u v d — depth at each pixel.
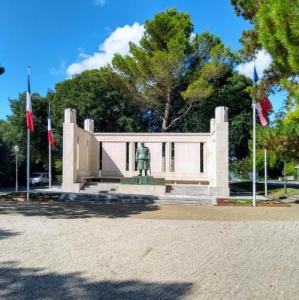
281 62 6.02
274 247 8.67
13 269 6.69
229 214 15.45
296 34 5.46
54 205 18.03
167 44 34.69
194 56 36.25
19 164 47.72
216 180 24.12
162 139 30.83
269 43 5.96
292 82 6.60
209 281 6.06
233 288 5.71
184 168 30.58
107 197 21.38
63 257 7.55
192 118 42.84
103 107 42.06
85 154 29.38
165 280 6.11
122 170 31.08
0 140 44.25
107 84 42.12
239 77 41.06
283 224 12.43
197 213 15.67
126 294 5.43
